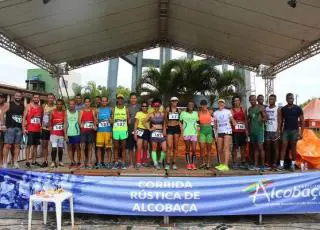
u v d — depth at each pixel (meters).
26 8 8.77
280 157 7.15
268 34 10.92
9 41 11.17
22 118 6.88
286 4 8.55
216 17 10.61
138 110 7.28
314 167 7.19
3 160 6.73
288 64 13.13
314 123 15.98
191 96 16.61
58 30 10.77
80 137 6.93
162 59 21.34
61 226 5.66
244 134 7.09
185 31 12.96
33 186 5.95
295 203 5.82
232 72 16.36
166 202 5.78
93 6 9.50
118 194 5.82
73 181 5.89
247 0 8.87
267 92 14.66
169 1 10.30
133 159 7.30
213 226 5.70
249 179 5.79
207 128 6.95
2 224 5.74
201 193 5.77
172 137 6.65
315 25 9.47
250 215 6.35
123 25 11.87
